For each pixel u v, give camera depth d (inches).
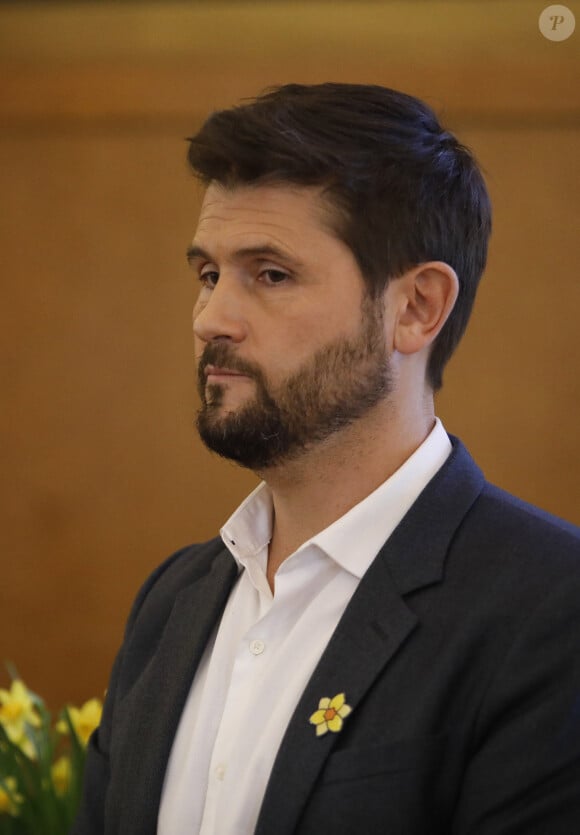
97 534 557.0
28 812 232.4
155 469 553.0
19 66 553.6
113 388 555.5
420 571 154.3
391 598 152.9
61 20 549.0
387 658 147.7
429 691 142.9
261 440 157.6
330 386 156.9
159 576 203.2
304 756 144.4
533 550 152.5
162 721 169.3
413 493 163.2
